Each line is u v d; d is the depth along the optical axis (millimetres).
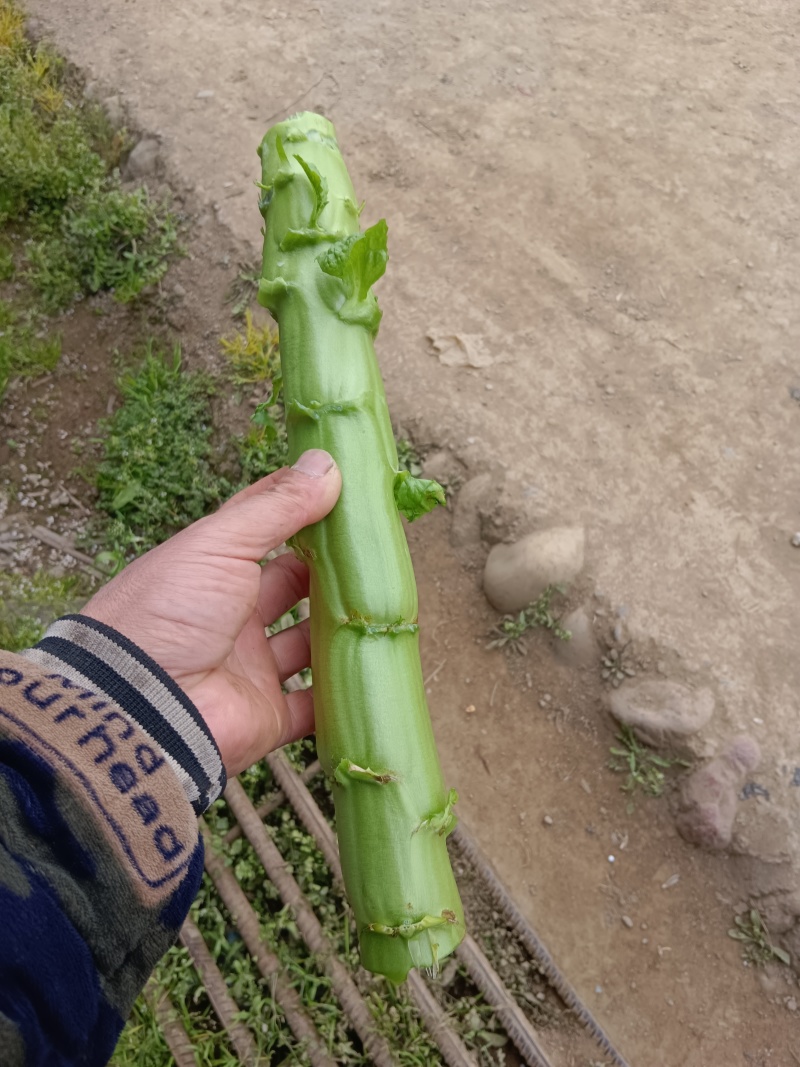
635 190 876
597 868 624
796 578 671
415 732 297
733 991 583
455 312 799
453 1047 527
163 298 865
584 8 1053
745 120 930
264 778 629
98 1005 232
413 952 283
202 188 896
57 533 796
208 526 340
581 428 736
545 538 681
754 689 630
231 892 575
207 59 1015
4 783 229
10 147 933
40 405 858
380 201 886
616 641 656
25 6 1104
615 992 587
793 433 732
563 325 792
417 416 747
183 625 339
